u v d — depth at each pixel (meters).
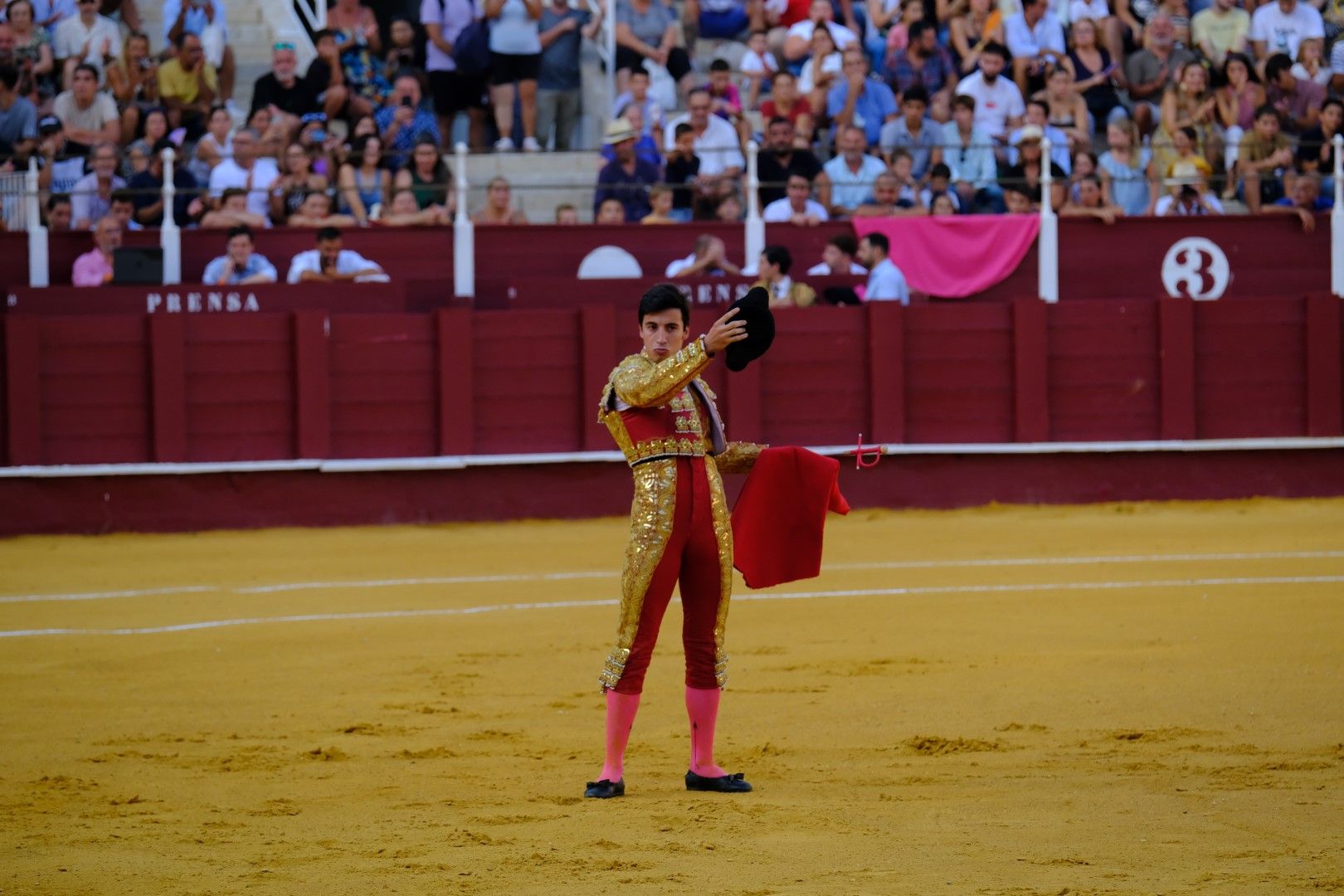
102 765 11.45
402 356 29.62
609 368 29.69
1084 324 30.44
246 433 29.34
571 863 8.30
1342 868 7.98
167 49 32.31
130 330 29.05
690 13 35.25
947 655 15.43
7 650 16.80
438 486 29.64
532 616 18.61
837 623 17.58
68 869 8.42
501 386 29.70
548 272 30.30
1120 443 30.48
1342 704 12.80
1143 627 16.78
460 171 29.72
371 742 12.19
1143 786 10.08
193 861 8.55
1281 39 33.44
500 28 32.50
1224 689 13.45
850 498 30.20
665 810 9.62
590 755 11.58
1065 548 24.05
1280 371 30.80
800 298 30.05
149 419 29.17
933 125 31.14
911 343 30.25
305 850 8.73
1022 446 30.31
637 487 10.21
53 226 29.89
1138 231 30.98
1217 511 29.02
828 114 31.77
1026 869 8.02
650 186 29.53
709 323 29.41
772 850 8.52
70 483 28.89
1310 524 26.53
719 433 10.52
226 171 30.50
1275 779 10.20
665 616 18.75
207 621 18.64
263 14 34.88
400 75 31.81
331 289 29.69
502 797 10.13
